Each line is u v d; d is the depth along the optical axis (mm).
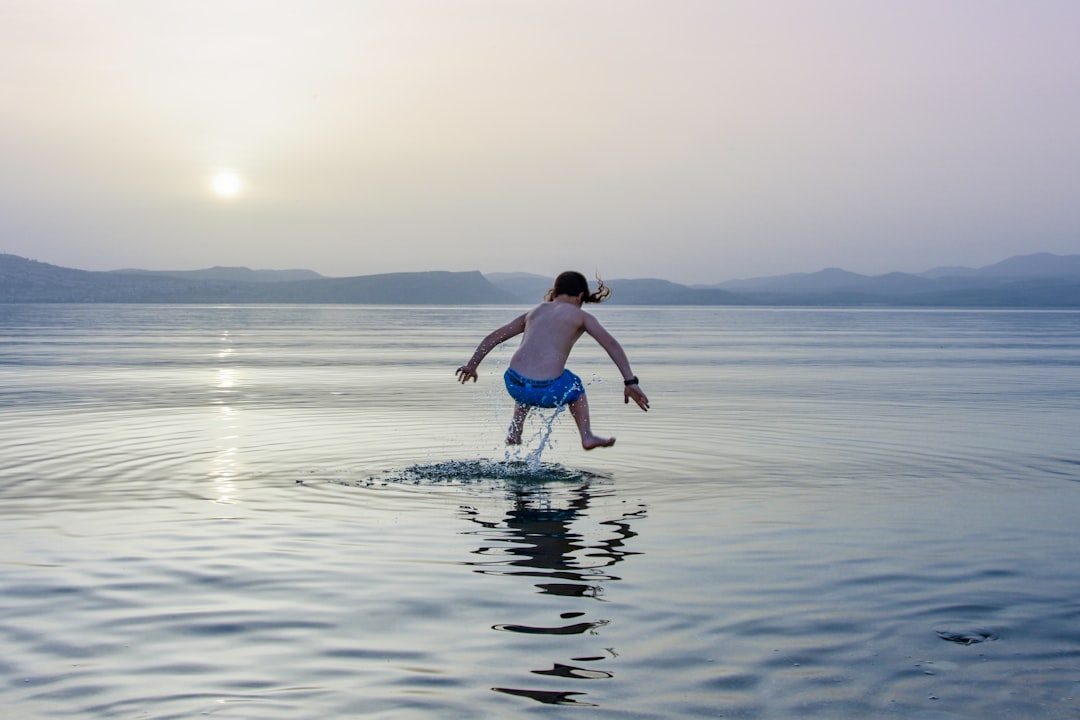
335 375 21453
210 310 166375
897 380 20609
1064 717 3305
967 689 3537
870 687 3549
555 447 9859
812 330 66500
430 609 4434
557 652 3885
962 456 9445
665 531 6027
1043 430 11617
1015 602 4590
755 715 3299
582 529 6074
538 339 8320
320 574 5016
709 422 12328
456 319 104062
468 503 6895
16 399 15188
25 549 5543
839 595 4688
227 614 4359
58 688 3504
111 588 4762
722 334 57094
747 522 6312
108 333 49250
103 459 8977
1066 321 102750
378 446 9859
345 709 3326
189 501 6957
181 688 3510
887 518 6461
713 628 4188
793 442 10391
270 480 7812
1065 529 6160
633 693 3477
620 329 68312
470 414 13070
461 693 3469
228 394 16297
